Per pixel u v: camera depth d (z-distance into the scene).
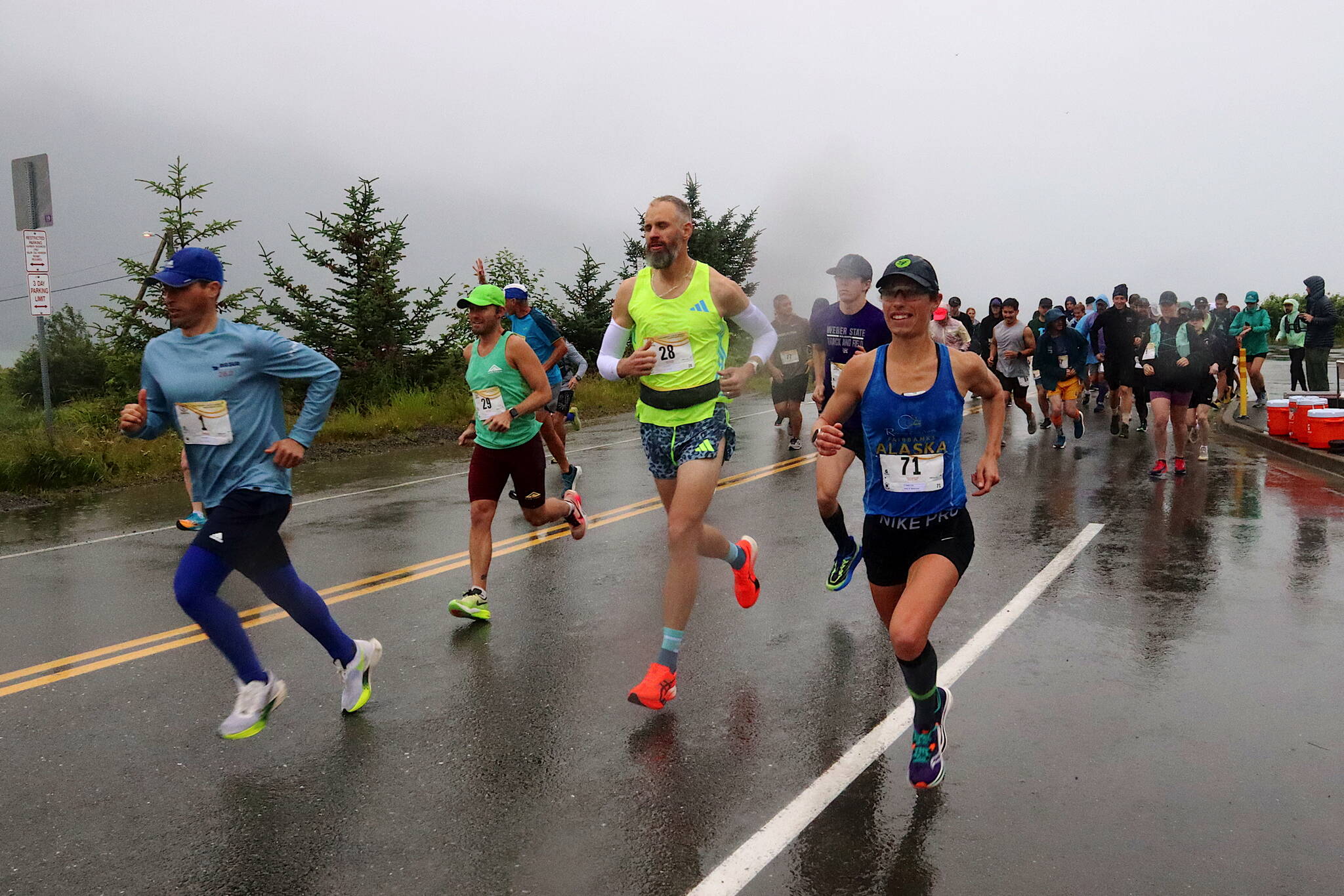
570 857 2.83
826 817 3.01
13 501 9.63
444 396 16.81
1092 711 3.76
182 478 10.94
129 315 14.32
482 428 5.29
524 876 2.73
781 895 2.61
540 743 3.62
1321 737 3.48
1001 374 12.62
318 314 16.75
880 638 4.73
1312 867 2.66
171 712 4.07
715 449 4.00
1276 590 5.38
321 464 12.16
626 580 6.00
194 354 3.52
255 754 3.61
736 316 4.12
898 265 3.02
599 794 3.21
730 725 3.74
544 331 9.45
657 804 3.12
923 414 3.09
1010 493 8.64
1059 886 2.60
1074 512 7.71
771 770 3.34
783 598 5.49
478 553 5.24
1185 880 2.61
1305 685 3.98
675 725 3.75
